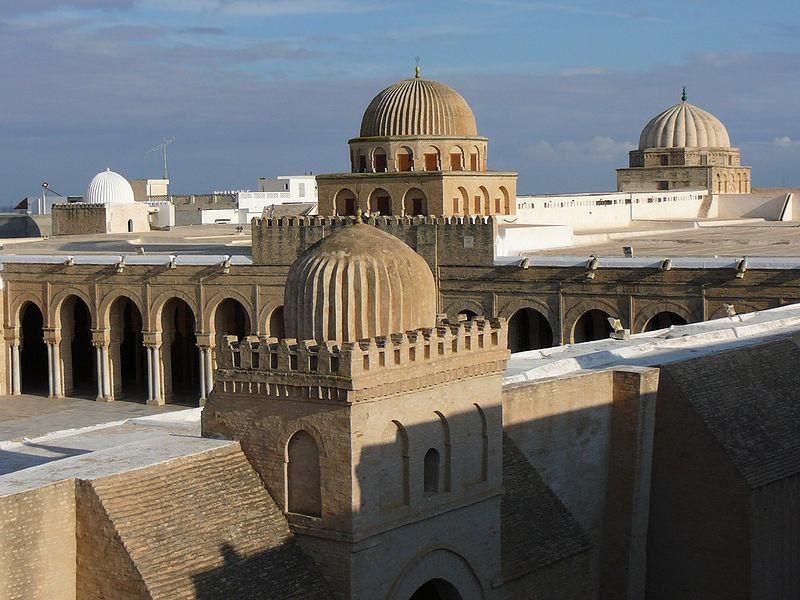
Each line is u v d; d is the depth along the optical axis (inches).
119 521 833.5
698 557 1240.8
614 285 1979.6
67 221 3673.7
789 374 1413.6
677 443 1249.4
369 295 943.0
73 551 843.4
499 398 1013.2
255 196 5172.2
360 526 890.1
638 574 1244.5
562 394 1174.3
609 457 1240.8
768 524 1234.0
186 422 1213.1
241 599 847.1
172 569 830.5
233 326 2427.4
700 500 1237.1
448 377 954.1
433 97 2447.1
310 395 896.9
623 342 1482.5
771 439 1282.0
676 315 2119.8
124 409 2303.2
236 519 890.7
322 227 2185.0
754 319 1674.5
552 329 2050.9
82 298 2400.3
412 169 2426.2
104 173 3841.0
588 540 1136.2
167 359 2377.0
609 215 3137.3
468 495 980.6
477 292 2123.5
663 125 3715.6
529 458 1139.9
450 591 991.0
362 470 890.1
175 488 880.9
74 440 1135.0
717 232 2847.0
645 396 1234.0
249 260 2252.7
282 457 920.3
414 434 933.2
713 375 1304.1
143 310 2342.5
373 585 904.9
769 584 1239.5
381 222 2206.0
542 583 1082.7
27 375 2728.8
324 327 938.7
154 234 3348.9
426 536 947.3
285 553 896.3
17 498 807.7
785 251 2236.7
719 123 3730.3
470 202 2409.0
